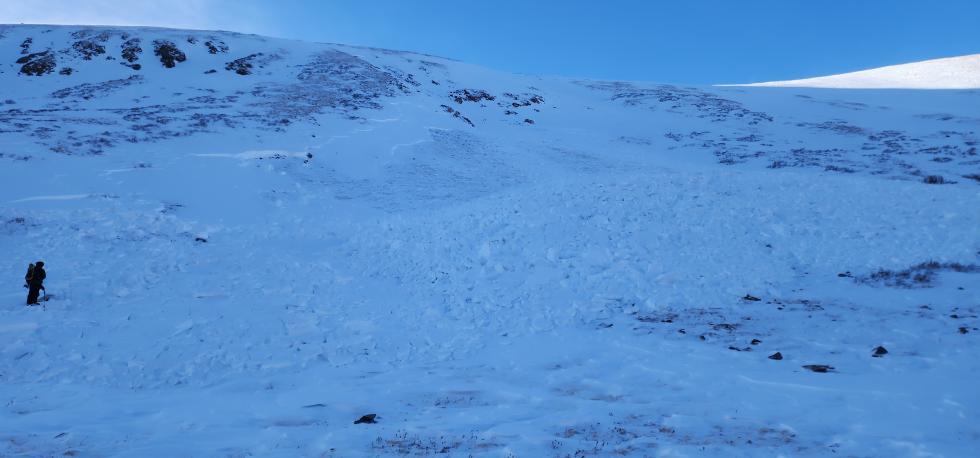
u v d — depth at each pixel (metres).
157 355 11.42
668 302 15.18
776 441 6.28
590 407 8.02
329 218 26.27
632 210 22.44
